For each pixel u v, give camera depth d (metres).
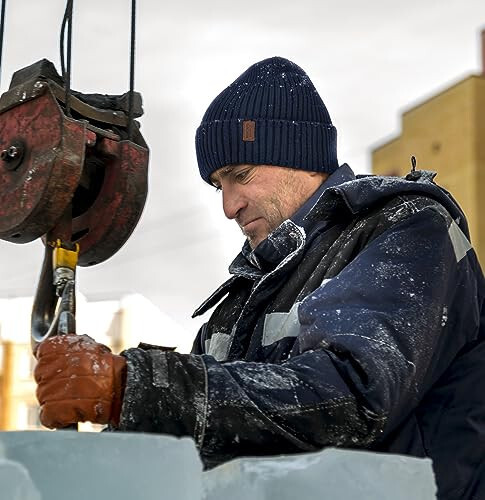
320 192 2.73
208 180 2.86
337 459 1.32
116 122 2.42
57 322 2.09
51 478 1.22
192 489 1.26
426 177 2.49
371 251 2.20
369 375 1.95
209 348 2.72
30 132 2.28
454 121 13.38
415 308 2.09
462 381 2.24
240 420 1.90
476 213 13.11
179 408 1.89
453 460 2.19
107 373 1.88
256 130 2.74
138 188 2.39
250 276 2.67
